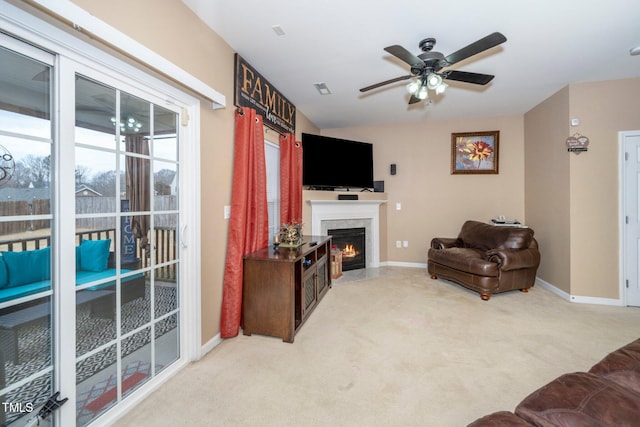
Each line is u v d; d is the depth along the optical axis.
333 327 2.66
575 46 2.58
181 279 2.02
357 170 4.93
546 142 3.92
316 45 2.52
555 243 3.71
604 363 1.21
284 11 2.05
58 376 1.29
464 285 3.70
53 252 1.28
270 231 3.58
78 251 1.37
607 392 0.99
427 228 5.07
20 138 1.17
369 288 3.88
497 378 1.87
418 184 5.11
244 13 2.06
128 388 1.63
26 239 1.20
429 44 2.43
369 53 2.67
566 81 3.35
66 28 1.26
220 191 2.37
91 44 1.37
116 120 1.55
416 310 3.07
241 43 2.47
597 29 2.32
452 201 4.93
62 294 1.30
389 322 2.76
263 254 2.58
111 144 1.53
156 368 1.82
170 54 1.82
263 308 2.45
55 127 1.27
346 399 1.67
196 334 2.09
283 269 2.38
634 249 3.23
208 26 2.21
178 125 1.97
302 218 4.30
